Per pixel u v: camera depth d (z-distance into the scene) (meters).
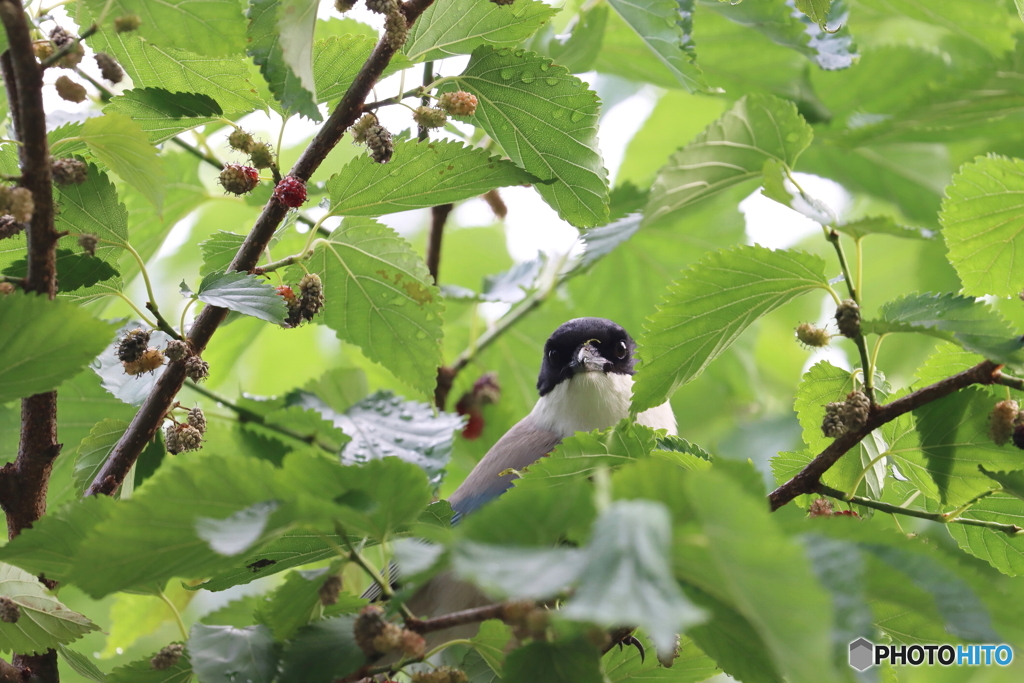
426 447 6.89
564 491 3.31
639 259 10.66
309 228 8.12
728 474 3.60
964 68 9.09
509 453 8.79
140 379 6.54
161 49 5.58
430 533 3.47
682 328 5.54
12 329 3.94
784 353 13.84
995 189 5.55
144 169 5.05
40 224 4.52
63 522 4.14
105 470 5.08
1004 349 4.71
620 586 2.65
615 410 9.58
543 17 5.60
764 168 5.06
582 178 5.74
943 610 3.34
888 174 12.00
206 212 11.59
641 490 3.33
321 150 5.24
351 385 8.84
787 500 5.03
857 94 10.38
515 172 5.48
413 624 3.93
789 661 2.65
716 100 12.09
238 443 8.23
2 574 4.99
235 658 4.66
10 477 5.10
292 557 5.25
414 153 5.31
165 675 5.20
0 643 5.04
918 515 5.19
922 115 8.63
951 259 5.80
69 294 5.48
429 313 6.12
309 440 8.22
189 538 3.71
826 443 5.77
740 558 2.77
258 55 5.04
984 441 5.27
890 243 12.70
